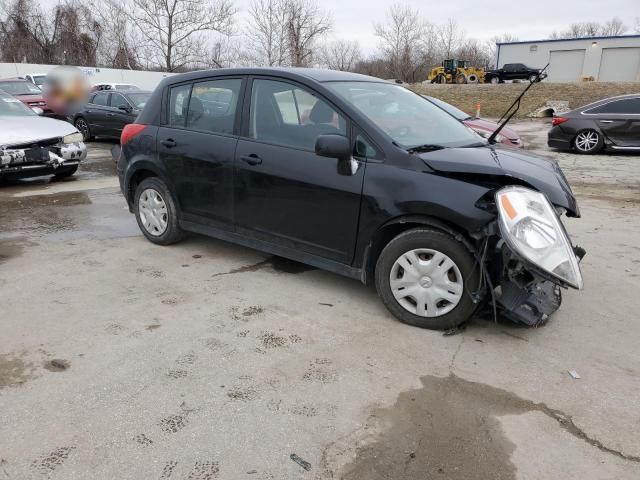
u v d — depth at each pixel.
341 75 4.30
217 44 37.47
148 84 31.23
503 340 3.36
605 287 4.22
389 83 4.61
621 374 2.98
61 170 8.31
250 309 3.79
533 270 3.03
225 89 4.42
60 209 6.74
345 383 2.88
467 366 3.06
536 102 27.48
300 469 2.26
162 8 35.72
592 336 3.41
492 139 4.38
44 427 2.50
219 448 2.38
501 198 3.08
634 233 5.77
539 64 48.41
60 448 2.37
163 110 4.90
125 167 5.23
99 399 2.72
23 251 5.03
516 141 9.20
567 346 3.29
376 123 3.66
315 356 3.16
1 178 8.27
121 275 4.42
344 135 3.70
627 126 12.40
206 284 4.24
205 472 2.23
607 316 3.70
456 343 3.31
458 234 3.26
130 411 2.62
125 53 37.50
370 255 3.66
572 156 12.66
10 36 37.22
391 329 3.50
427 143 3.73
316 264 3.95
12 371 2.97
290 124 4.00
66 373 2.95
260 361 3.10
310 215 3.85
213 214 4.56
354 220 3.62
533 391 2.82
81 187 8.22
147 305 3.84
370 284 3.90
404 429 2.52
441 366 3.05
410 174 3.39
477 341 3.34
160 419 2.56
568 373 2.99
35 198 7.39
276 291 4.11
